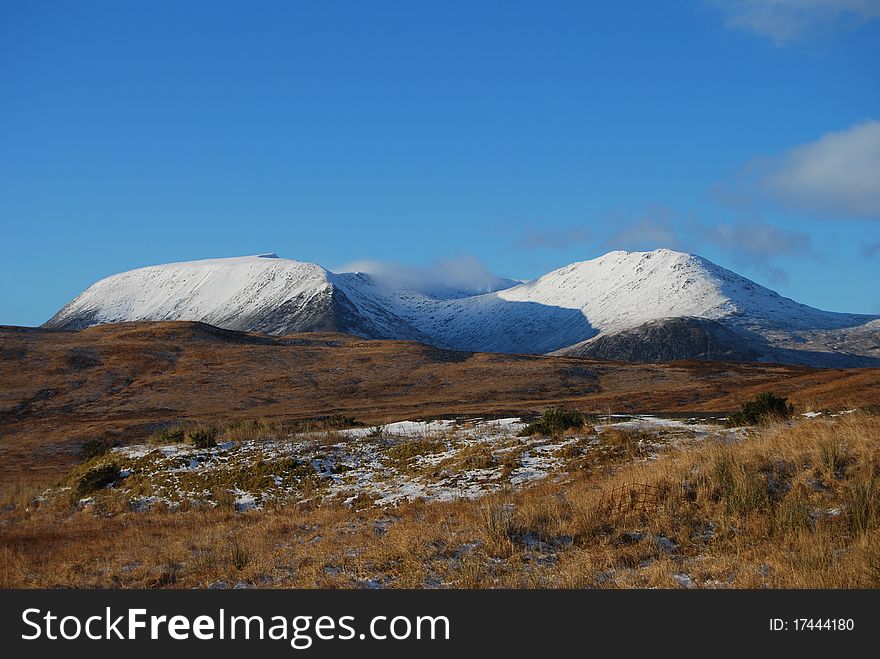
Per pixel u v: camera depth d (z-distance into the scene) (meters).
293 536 14.94
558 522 12.95
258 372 86.81
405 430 27.36
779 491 12.83
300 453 23.70
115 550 14.63
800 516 11.60
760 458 13.97
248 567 12.14
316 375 86.69
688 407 60.62
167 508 20.72
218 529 16.67
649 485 13.45
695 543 11.71
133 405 72.50
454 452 22.17
